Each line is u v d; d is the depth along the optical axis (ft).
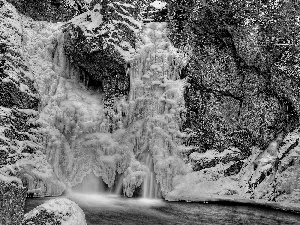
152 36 33.42
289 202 24.41
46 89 31.37
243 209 24.11
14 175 24.40
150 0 36.40
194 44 31.78
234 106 29.73
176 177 28.04
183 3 32.48
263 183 26.13
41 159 27.17
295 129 27.35
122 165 29.22
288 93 27.73
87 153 29.81
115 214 22.00
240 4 27.86
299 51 27.27
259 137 28.48
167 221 20.77
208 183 27.40
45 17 37.32
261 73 28.84
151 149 28.94
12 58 28.73
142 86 31.32
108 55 31.42
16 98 27.53
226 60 30.12
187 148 29.04
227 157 28.53
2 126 25.39
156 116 30.30
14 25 31.73
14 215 10.37
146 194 27.78
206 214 22.65
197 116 30.27
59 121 30.09
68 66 34.50
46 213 12.06
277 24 27.53
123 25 32.37
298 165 25.53
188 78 31.63
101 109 31.94
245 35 28.22
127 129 30.60
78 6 40.11
